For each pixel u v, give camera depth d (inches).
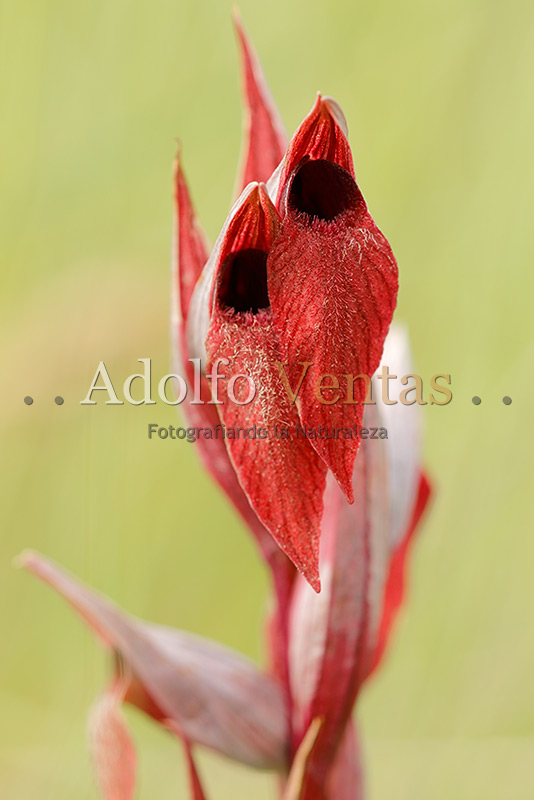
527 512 21.7
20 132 21.9
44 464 20.5
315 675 12.8
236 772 20.9
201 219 23.9
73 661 20.7
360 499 12.7
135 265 19.6
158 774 21.0
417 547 21.8
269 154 12.7
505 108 23.6
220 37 23.9
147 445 21.5
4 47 21.9
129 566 21.2
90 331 18.7
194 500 22.1
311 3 24.0
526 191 23.2
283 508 11.5
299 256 11.3
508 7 23.6
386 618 13.8
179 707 13.2
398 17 23.9
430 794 19.4
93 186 22.5
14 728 20.3
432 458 22.8
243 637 22.4
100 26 22.7
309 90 24.0
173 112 23.5
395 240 23.6
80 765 18.1
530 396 21.8
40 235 22.0
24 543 21.2
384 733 20.6
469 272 23.5
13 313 19.2
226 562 22.4
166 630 13.4
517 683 20.4
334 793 13.2
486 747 19.7
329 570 12.7
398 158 23.7
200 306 12.0
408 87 23.9
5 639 21.0
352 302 11.3
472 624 21.2
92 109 22.6
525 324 22.6
